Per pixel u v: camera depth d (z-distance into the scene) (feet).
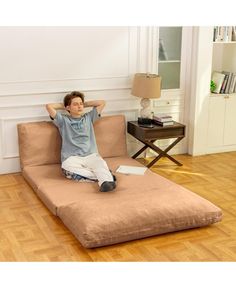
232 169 15.90
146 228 10.44
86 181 13.21
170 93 16.81
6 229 11.01
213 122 17.38
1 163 14.93
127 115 16.38
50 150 14.67
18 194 13.28
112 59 15.61
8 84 14.37
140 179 13.34
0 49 14.01
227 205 12.69
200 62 16.44
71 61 15.03
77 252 9.93
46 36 14.51
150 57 16.10
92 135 14.65
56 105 14.56
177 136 15.76
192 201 11.32
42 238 10.57
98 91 15.67
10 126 14.74
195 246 10.26
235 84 17.56
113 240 10.12
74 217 10.52
